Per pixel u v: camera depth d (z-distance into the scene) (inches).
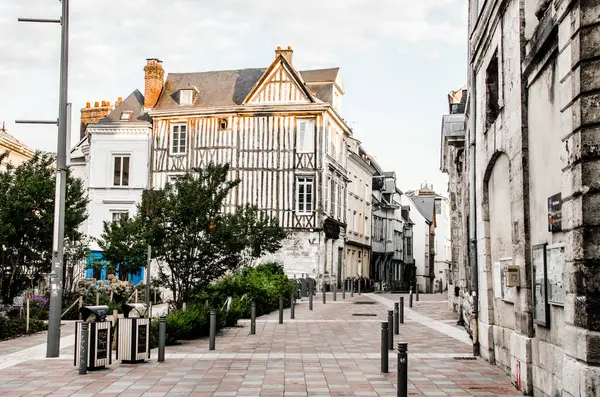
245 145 1360.7
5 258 727.7
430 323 696.4
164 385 335.3
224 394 313.1
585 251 226.7
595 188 225.9
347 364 408.5
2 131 1188.5
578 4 231.1
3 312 598.2
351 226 1669.5
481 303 446.3
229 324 646.5
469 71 504.4
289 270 1325.0
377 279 2004.2
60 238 445.7
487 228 426.9
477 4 465.7
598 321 222.7
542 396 294.5
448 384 341.7
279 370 383.9
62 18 459.2
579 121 229.9
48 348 437.7
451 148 816.9
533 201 313.0
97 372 374.6
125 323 410.3
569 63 240.2
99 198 1391.5
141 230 671.1
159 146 1389.0
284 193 1339.8
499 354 391.5
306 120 1353.3
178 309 585.9
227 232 607.2
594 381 219.6
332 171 1425.9
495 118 413.4
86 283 814.5
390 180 2140.7
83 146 1450.5
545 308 286.5
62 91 458.0
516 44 335.3
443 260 2933.1
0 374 367.9
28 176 728.3
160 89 1454.2
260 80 1364.4
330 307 943.7
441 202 2977.4
